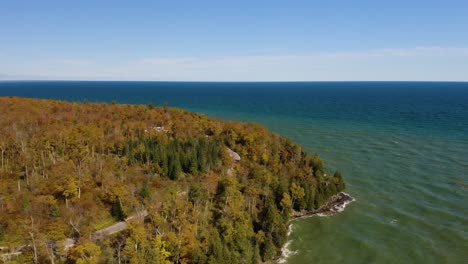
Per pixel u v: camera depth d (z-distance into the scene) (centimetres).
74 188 6450
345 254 6812
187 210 6881
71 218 6075
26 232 5572
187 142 10025
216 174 8888
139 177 7919
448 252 6756
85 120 10500
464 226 7631
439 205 8631
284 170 9650
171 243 5738
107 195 6881
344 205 8906
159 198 7319
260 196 8381
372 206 8794
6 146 7700
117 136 9656
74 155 7950
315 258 6688
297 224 8031
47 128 9044
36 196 6531
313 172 9944
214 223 7038
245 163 9750
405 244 7081
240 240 6322
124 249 5406
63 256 5375
